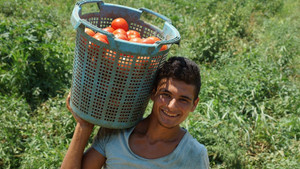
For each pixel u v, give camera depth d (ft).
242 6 28.32
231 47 20.57
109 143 6.11
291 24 25.18
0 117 11.62
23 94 13.61
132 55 5.26
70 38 18.66
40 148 11.03
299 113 15.38
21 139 11.69
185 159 5.90
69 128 12.20
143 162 5.87
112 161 6.04
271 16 27.91
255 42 22.54
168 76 5.55
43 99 13.88
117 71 5.40
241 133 13.35
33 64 14.32
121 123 5.90
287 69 19.48
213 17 22.58
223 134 12.32
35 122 12.51
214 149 11.70
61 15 21.40
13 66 14.08
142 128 6.17
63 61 15.39
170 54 18.62
